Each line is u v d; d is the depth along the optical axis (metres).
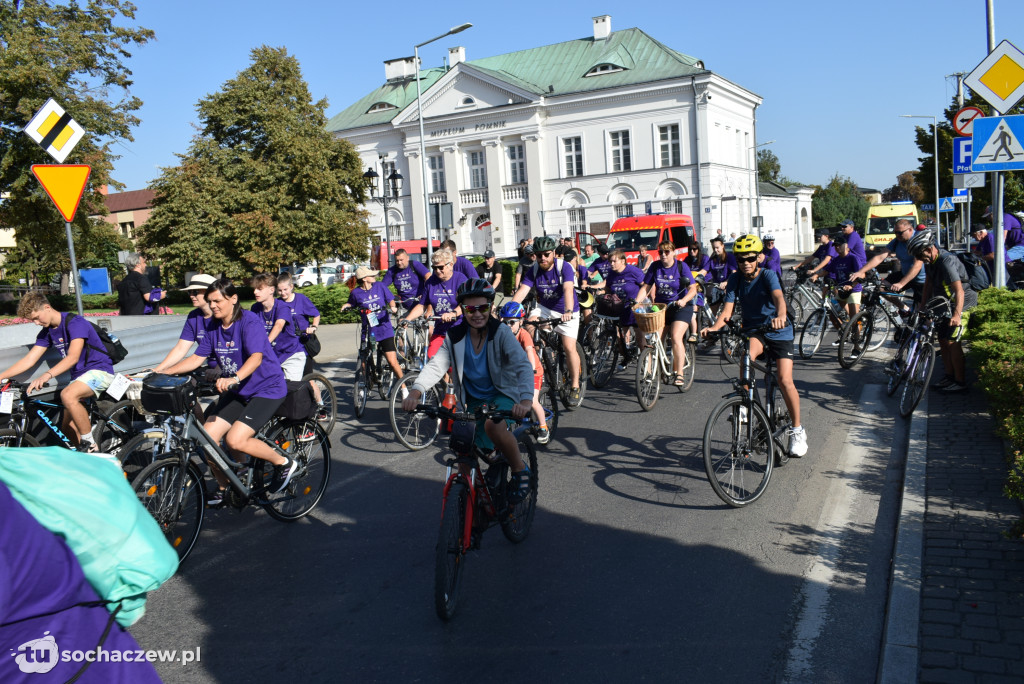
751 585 4.23
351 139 51.75
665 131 44.12
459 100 47.88
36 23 26.50
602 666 3.49
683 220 23.44
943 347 8.12
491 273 14.12
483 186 48.47
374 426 8.54
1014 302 8.34
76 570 2.28
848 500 5.45
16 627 2.14
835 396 8.77
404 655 3.67
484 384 4.65
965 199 24.91
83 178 8.46
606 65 46.34
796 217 66.19
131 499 2.46
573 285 8.49
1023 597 3.68
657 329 8.26
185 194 35.00
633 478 6.16
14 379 6.63
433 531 5.30
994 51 8.05
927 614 3.59
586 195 45.91
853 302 10.97
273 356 5.37
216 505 5.20
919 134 43.25
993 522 4.58
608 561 4.62
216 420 5.25
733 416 5.46
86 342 6.48
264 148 37.38
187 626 4.05
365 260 38.88
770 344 5.84
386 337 9.02
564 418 8.30
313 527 5.47
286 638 3.89
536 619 3.96
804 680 3.32
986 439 6.27
